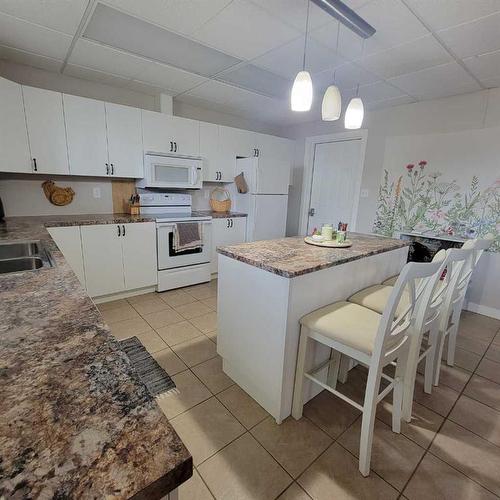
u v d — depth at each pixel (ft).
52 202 10.06
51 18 6.44
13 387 1.78
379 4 5.57
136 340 7.79
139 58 8.40
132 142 10.33
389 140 11.94
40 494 1.17
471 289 10.41
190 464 1.35
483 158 9.75
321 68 8.57
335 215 14.69
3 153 7.96
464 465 4.53
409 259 11.12
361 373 6.80
